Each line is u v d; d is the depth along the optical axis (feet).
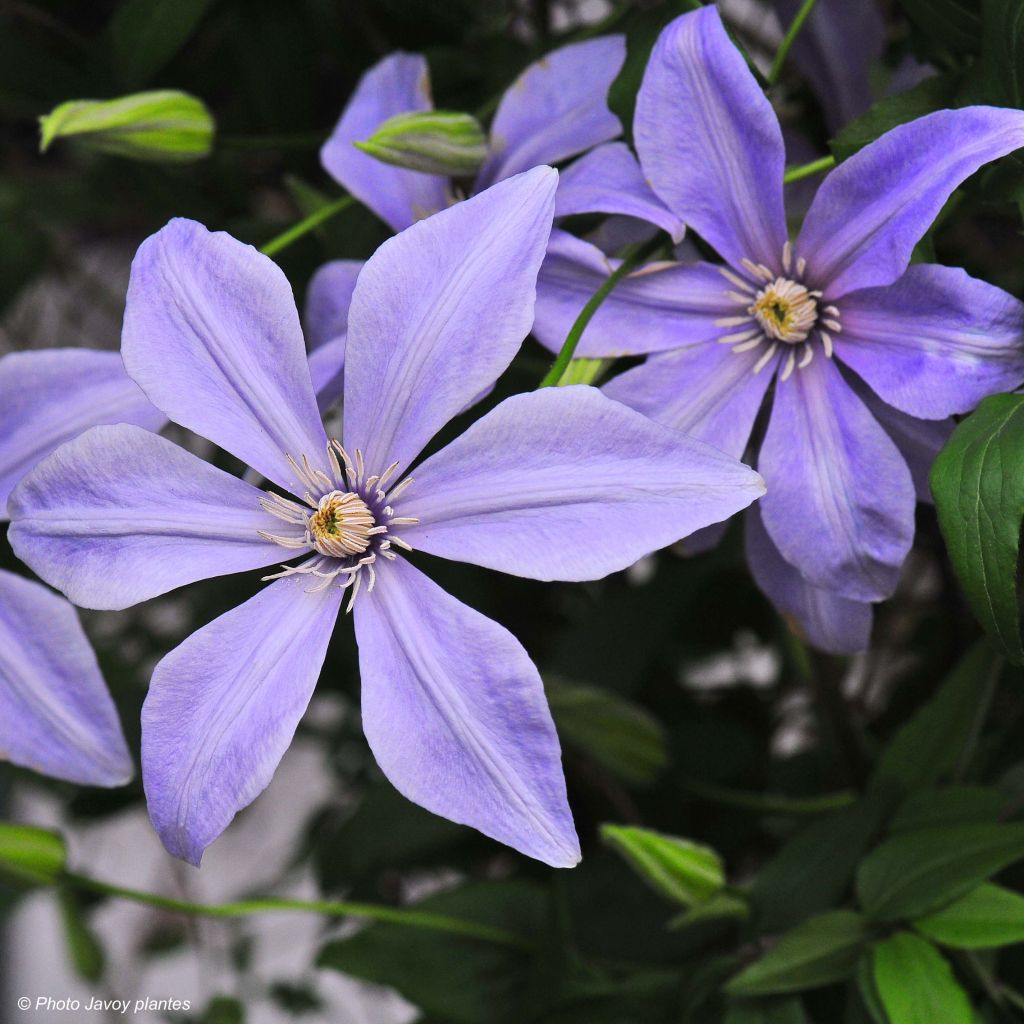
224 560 2.24
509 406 2.17
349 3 2.75
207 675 2.22
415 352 2.20
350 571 2.23
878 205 2.23
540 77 2.40
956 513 2.16
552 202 2.18
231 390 2.23
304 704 2.21
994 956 2.48
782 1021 2.44
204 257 2.22
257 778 2.19
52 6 2.85
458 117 2.34
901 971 2.37
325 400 2.33
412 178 2.43
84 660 2.35
